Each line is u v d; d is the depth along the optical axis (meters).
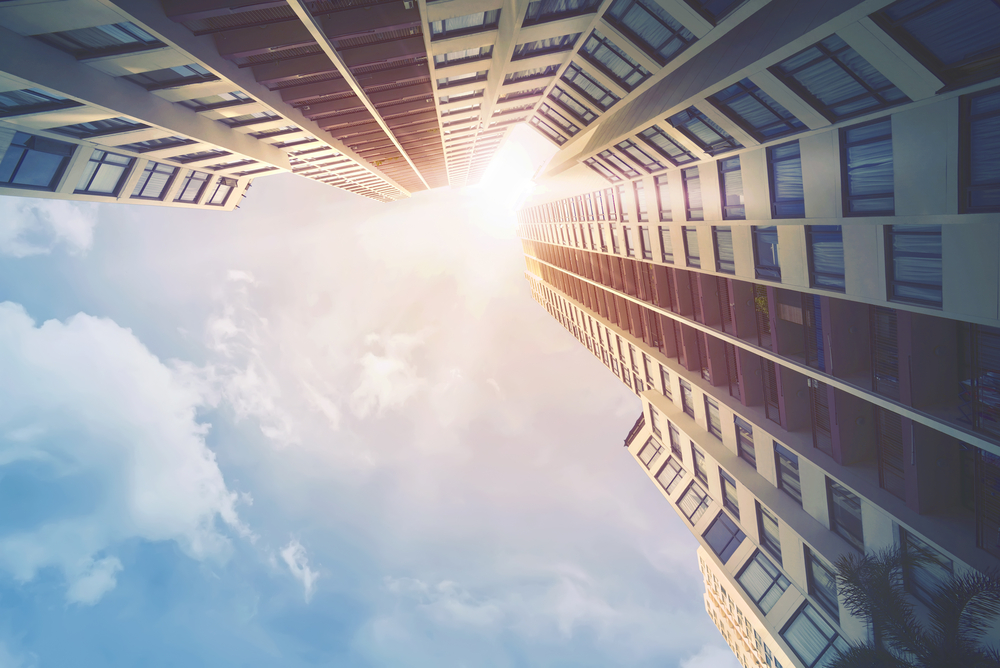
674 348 30.19
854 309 15.24
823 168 13.24
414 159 48.19
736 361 22.50
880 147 11.44
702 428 27.78
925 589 14.26
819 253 14.48
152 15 15.01
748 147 16.23
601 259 39.78
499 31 21.88
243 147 28.77
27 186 21.06
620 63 20.45
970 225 9.66
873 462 16.30
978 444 10.84
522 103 31.50
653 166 23.77
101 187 25.05
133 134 22.02
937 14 8.75
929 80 9.55
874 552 15.50
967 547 12.23
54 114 18.17
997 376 10.97
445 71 25.30
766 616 22.11
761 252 17.36
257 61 21.58
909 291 11.59
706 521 28.38
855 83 11.16
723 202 18.83
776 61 12.23
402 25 19.36
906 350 12.59
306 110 27.94
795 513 19.36
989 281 9.48
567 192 40.78
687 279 25.97
